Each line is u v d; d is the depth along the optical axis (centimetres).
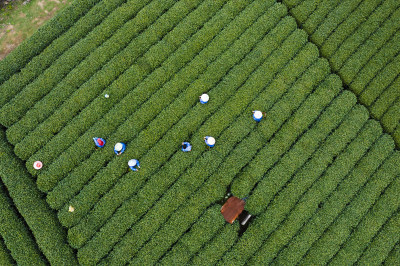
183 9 2573
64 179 2238
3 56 2547
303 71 2484
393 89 2438
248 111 2373
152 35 2502
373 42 2528
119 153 2264
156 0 2595
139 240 2156
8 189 2183
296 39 2512
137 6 2589
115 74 2425
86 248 2133
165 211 2195
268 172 2294
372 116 2433
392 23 2570
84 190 2219
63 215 2175
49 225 2145
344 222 2217
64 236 2175
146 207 2206
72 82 2391
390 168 2298
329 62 2516
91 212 2194
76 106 2355
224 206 2209
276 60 2472
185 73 2428
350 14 2605
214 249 2155
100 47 2469
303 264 2162
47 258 2100
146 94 2391
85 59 2450
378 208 2242
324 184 2267
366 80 2462
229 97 2416
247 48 2500
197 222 2202
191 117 2342
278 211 2219
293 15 2620
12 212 2164
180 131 2316
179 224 2184
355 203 2252
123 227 2170
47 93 2409
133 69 2428
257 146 2312
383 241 2184
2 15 2630
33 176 2266
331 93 2417
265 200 2233
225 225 2205
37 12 2638
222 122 2338
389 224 2219
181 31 2514
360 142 2342
